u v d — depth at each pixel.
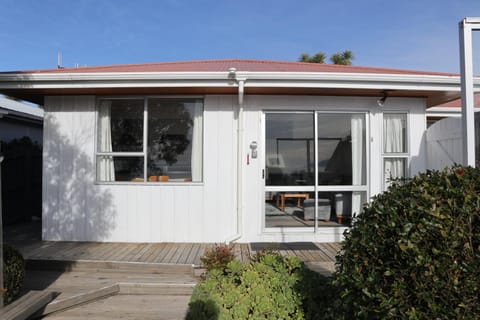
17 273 3.09
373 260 1.76
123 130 5.50
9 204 7.33
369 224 1.88
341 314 2.01
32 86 4.89
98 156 5.52
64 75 4.79
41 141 9.44
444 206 1.64
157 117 5.50
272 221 5.46
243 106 5.46
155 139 5.49
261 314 2.21
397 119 5.70
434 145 5.44
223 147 5.45
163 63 7.93
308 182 5.52
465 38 3.38
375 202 1.98
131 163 5.51
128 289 3.86
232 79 4.89
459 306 1.47
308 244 5.29
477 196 1.62
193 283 3.86
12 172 7.47
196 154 5.50
